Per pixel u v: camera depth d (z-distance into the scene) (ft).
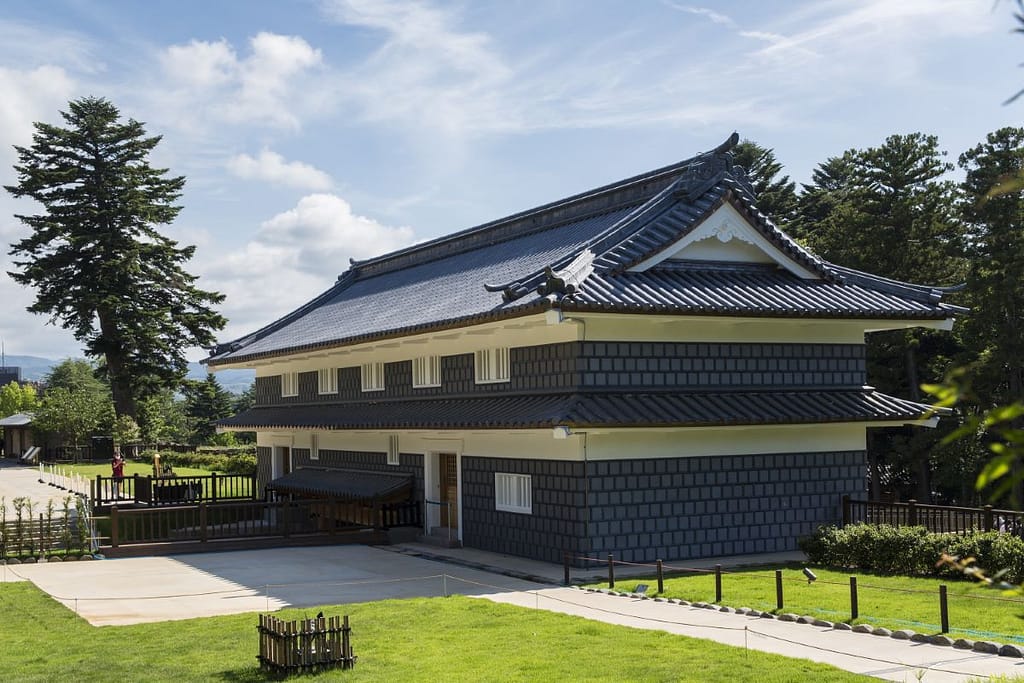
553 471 79.46
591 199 103.14
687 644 48.42
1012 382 144.15
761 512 83.15
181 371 233.14
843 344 89.97
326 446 123.34
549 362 81.56
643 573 73.15
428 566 81.61
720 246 86.94
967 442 142.10
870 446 158.92
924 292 87.97
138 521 121.70
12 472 188.44
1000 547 61.16
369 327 107.65
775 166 215.10
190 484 133.80
